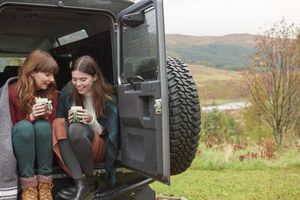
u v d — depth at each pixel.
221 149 11.41
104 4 4.45
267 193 7.87
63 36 5.81
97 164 4.37
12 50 6.35
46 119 4.06
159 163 3.82
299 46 14.77
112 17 4.50
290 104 14.62
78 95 4.35
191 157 4.43
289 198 7.56
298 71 14.70
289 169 10.18
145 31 4.02
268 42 14.96
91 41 5.20
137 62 4.15
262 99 14.85
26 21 5.03
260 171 9.92
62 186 4.29
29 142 3.85
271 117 14.72
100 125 4.38
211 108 17.00
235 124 15.20
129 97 4.19
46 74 4.10
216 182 8.67
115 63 4.52
